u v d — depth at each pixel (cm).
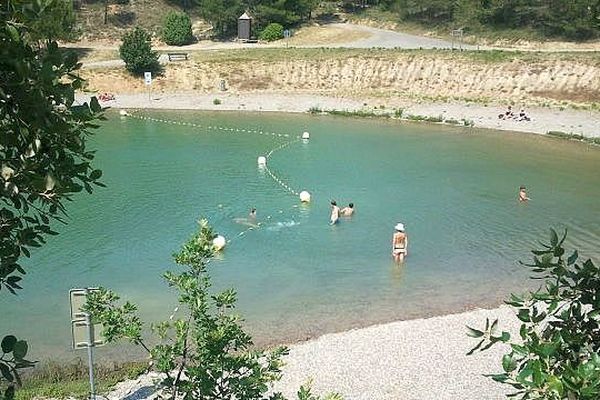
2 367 589
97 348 2133
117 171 4244
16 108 586
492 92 6500
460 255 2980
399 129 5738
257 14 8588
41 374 1941
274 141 5222
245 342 1011
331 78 7025
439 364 2044
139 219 3341
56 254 2873
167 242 3050
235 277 2702
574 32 7494
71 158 653
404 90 6750
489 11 8075
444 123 5997
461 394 1884
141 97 6731
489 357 2075
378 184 4078
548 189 4044
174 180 4069
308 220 3391
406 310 2452
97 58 7606
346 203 3697
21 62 553
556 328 666
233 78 7062
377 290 2616
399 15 9125
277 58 7281
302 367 2025
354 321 2362
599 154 4944
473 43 7944
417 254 2986
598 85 6234
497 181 4200
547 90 6356
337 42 8181
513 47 7669
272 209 3556
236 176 4191
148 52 6969
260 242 3075
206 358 945
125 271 2734
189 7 9775
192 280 974
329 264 2852
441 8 8619
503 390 1900
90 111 634
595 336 635
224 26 8781
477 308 2462
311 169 4400
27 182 597
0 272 673
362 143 5191
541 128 5703
